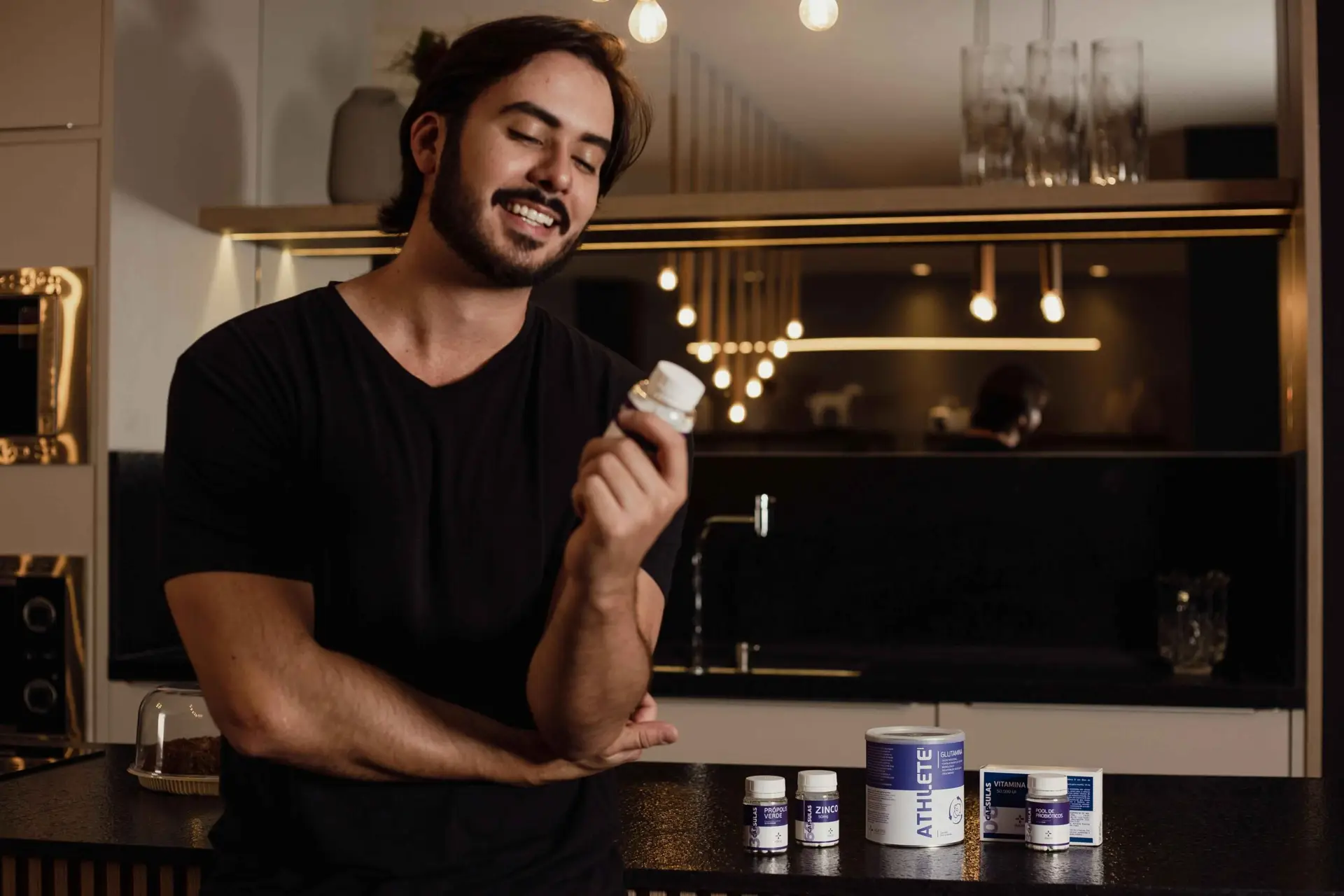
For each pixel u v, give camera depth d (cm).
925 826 162
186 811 179
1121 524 353
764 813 159
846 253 353
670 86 348
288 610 127
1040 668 329
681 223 335
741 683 312
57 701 333
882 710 309
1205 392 338
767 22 345
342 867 128
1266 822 175
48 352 332
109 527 331
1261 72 326
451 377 137
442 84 135
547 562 135
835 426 354
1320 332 304
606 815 139
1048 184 325
